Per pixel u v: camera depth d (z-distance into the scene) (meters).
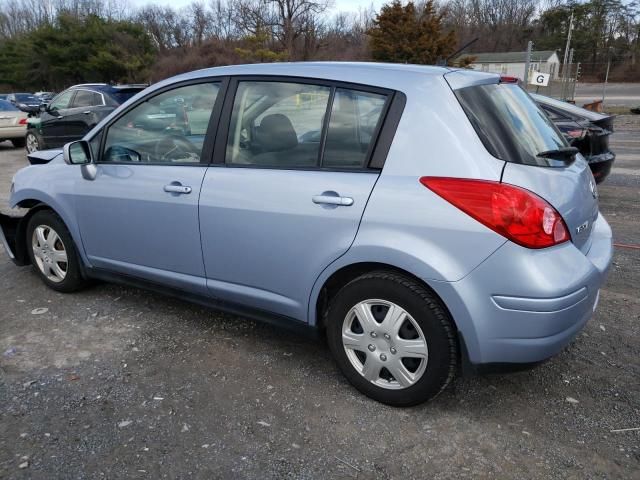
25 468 2.46
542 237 2.47
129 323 3.88
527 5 72.94
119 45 54.84
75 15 61.56
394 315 2.75
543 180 2.59
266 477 2.42
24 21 79.19
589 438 2.65
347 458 2.53
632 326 3.79
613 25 64.19
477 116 2.65
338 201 2.78
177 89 3.52
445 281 2.54
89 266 4.12
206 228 3.30
